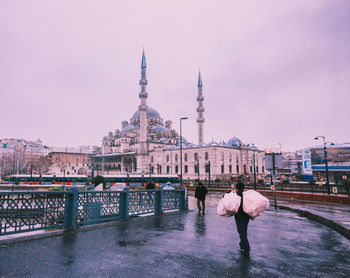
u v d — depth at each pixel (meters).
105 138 139.50
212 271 4.80
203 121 108.62
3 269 4.77
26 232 7.37
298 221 10.70
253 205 5.84
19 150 162.75
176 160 98.44
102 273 4.65
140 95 102.75
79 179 50.28
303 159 57.84
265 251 6.14
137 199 10.78
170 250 6.14
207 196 28.75
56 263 5.14
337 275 4.66
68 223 8.07
